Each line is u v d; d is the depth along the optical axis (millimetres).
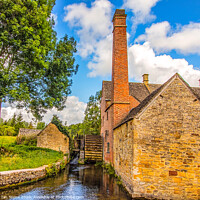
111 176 14633
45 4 15328
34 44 12617
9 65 14086
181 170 8602
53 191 9984
